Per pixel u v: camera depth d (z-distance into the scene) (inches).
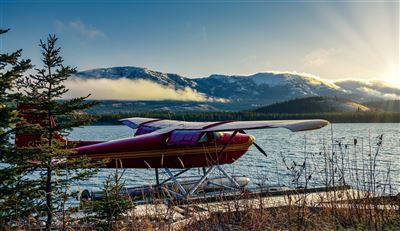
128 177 1052.5
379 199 275.9
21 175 249.1
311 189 332.8
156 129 521.0
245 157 1542.8
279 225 240.5
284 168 1047.0
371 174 265.1
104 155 422.9
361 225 232.8
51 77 239.9
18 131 242.5
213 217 265.4
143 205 295.6
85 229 243.6
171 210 261.0
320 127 326.3
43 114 250.7
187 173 909.8
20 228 216.4
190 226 250.8
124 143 432.1
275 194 340.8
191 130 434.3
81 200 253.0
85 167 258.7
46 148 240.1
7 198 231.9
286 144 2297.0
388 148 1770.4
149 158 439.5
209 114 4940.9
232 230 241.1
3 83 226.7
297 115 5782.5
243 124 410.6
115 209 249.0
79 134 4005.9
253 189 394.9
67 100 250.1
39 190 242.1
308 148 1887.3
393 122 5703.7
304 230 223.8
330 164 296.0
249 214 256.2
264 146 2177.7
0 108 234.1
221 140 474.6
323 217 255.1
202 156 464.4
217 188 482.9
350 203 262.4
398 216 244.2
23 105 245.4
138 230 230.5
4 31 227.8
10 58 229.8
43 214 245.1
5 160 238.1
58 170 249.9
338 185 292.8
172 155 449.1
